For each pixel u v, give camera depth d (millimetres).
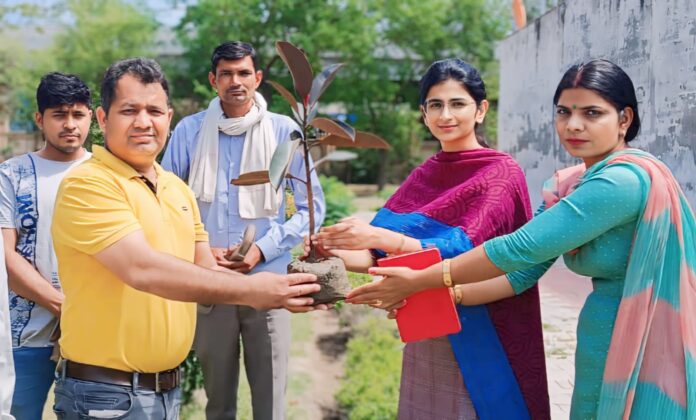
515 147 9328
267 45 22281
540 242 1970
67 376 2084
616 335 1958
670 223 1934
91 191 1976
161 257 1922
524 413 2385
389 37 23609
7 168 2764
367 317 7617
